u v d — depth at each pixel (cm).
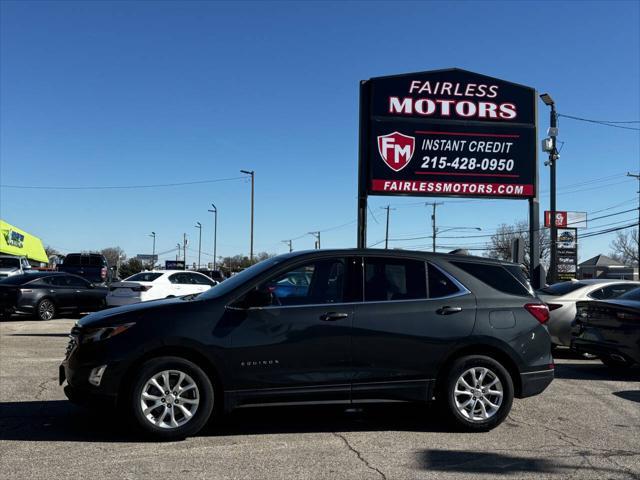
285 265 600
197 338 554
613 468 501
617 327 932
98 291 1920
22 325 1627
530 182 1702
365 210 1667
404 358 593
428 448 550
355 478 470
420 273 623
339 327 583
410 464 504
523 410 704
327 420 646
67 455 515
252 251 4934
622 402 750
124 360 546
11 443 548
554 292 1167
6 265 2564
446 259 636
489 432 608
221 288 611
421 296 613
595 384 873
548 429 621
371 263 617
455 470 491
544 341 632
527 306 632
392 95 1669
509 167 1695
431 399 599
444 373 606
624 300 984
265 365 566
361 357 585
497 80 1702
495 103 1698
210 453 526
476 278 632
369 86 1672
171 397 555
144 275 1842
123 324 556
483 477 476
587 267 8356
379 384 588
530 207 1712
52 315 1792
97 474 469
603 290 1136
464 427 603
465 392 605
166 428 551
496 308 621
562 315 1103
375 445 557
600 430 619
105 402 548
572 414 686
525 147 1705
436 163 1673
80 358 555
